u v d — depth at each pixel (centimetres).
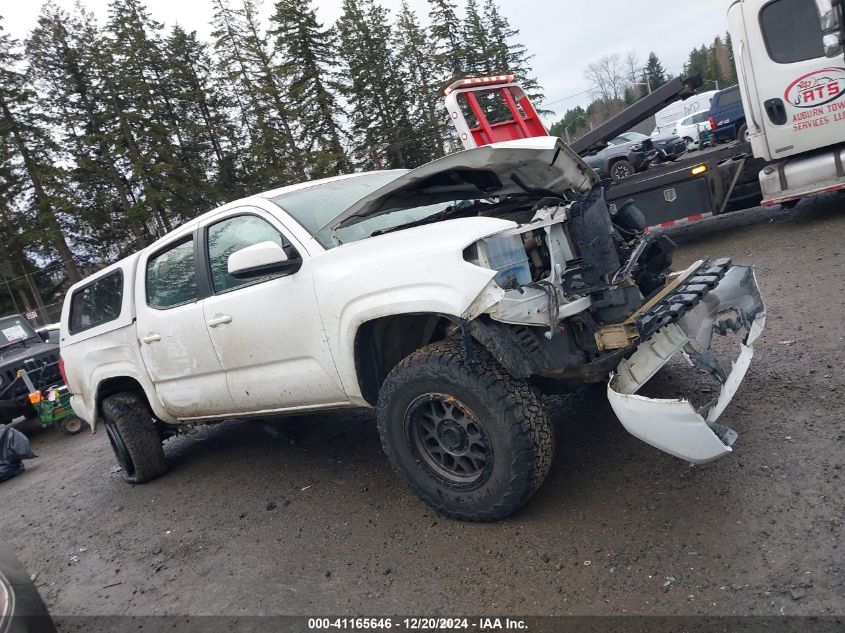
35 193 3400
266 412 406
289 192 400
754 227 845
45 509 541
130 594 335
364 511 359
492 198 392
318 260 338
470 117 577
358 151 4047
